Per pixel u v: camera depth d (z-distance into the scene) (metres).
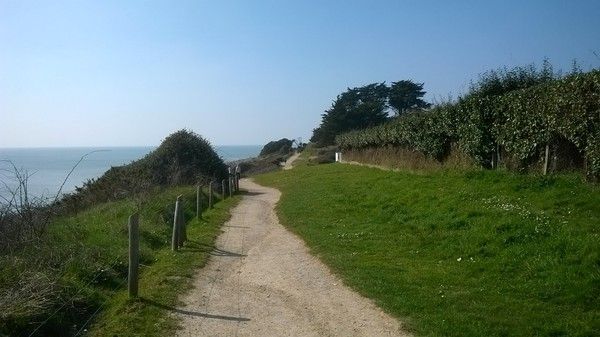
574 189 14.17
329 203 21.44
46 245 10.91
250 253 13.89
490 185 17.02
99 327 8.03
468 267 10.70
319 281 10.87
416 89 90.44
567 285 8.92
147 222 16.16
